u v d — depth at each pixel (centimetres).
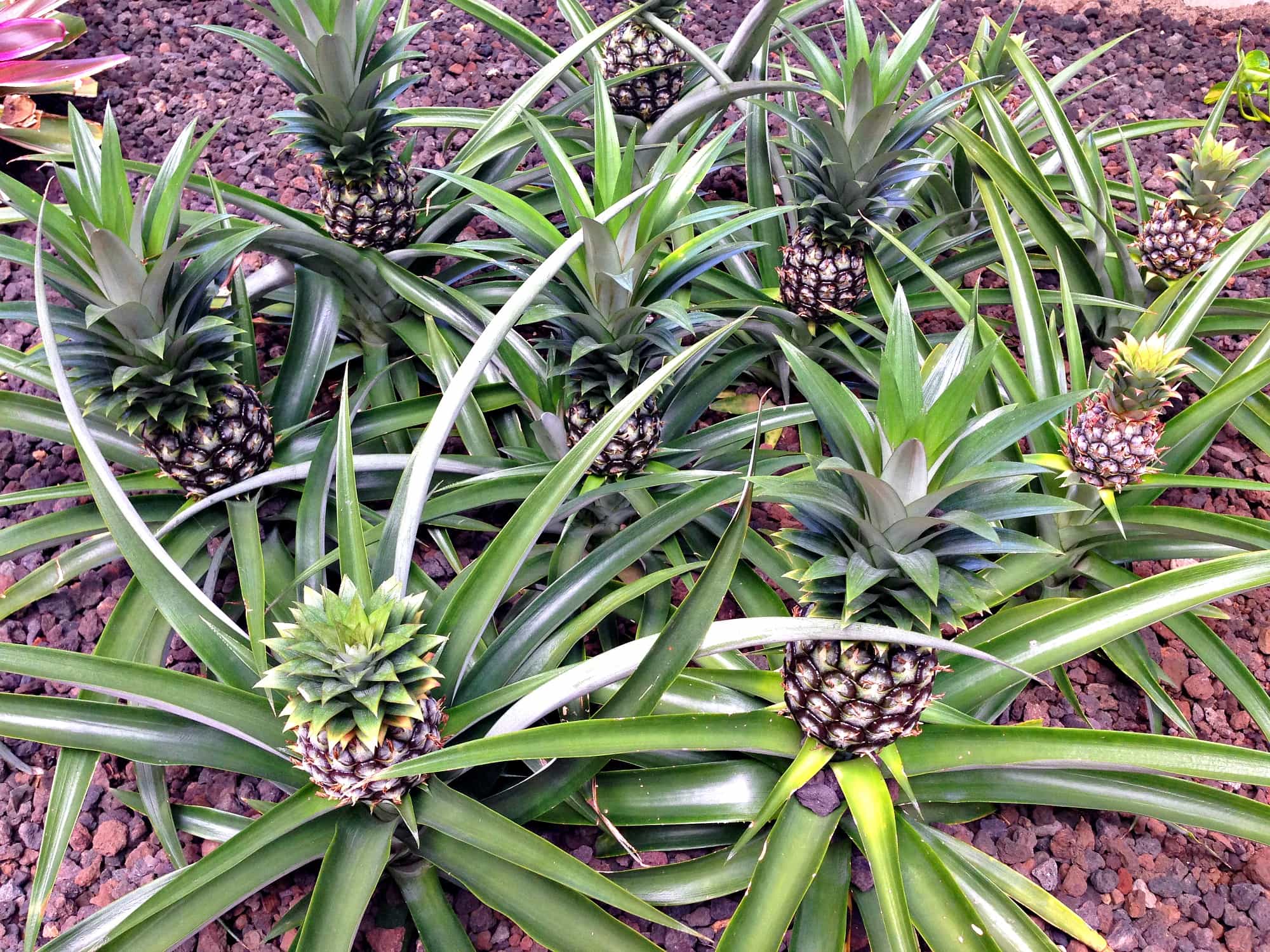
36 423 92
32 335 109
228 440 83
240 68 139
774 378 109
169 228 76
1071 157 107
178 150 77
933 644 57
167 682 66
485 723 70
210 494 85
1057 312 115
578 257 75
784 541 66
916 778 73
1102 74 145
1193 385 109
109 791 80
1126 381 77
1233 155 95
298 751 63
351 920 60
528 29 144
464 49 143
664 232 73
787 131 127
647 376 85
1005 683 72
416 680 62
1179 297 104
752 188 109
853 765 68
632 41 114
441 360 92
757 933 63
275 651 61
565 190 78
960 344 63
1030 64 109
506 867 67
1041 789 72
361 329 108
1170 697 87
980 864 72
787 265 99
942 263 108
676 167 100
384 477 94
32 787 81
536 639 71
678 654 65
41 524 86
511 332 90
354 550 66
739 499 86
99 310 72
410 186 101
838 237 96
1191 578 70
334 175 96
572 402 84
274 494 90
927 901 66
